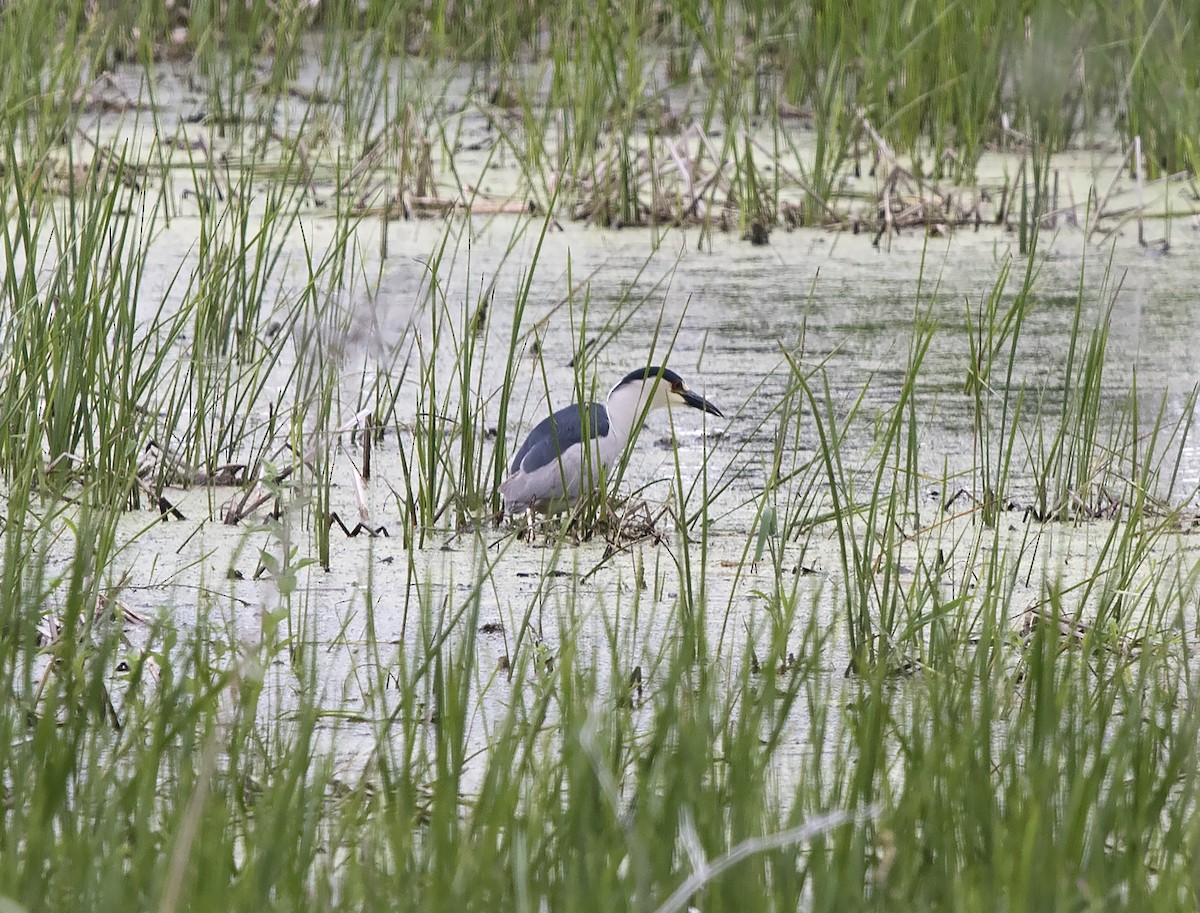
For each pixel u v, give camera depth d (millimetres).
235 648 8258
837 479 12086
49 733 6508
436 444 11250
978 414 11250
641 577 9953
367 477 11789
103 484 11000
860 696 7586
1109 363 14836
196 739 7176
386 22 23359
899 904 5531
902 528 11008
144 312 15711
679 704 7508
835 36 23297
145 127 22484
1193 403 11469
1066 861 5828
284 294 15930
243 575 10141
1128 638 8773
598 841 5785
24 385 12180
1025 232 18719
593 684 7488
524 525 11055
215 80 22328
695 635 8227
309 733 6613
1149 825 6406
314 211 19594
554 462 11312
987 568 10195
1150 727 7023
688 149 20750
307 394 11836
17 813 5941
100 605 8969
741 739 6469
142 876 5582
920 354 9570
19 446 11219
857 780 6348
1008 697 7688
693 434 13164
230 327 14555
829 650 8984
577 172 20938
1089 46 22031
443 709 7500
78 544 7762
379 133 22094
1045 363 14922
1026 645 8633
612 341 15461
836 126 21125
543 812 6090
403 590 9891
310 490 10727
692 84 22609
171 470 11898
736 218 20000
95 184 12320
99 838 5805
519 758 7305
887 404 13781
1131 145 20906
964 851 6031
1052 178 21656
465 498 11273
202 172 20578
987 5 22312
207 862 5562
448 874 5664
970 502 11594
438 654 7512
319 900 5461
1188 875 5750
